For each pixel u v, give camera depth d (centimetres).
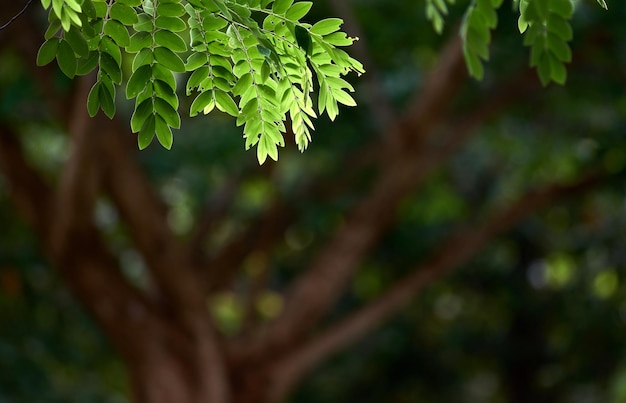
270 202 1230
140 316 1069
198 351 1087
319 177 1191
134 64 280
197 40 283
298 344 1165
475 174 1548
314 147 1141
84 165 950
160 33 278
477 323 1864
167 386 1080
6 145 1012
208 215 1248
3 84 973
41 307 1160
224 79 288
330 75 296
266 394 1153
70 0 258
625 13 932
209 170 1192
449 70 1023
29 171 1020
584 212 1510
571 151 1276
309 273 1164
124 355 1092
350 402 1747
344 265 1143
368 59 995
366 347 1697
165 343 1081
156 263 1037
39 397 1103
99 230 1046
